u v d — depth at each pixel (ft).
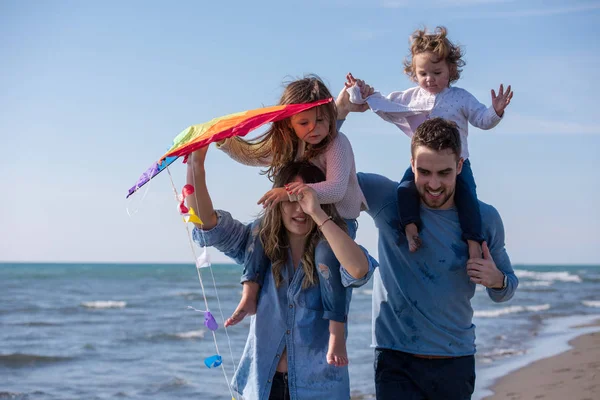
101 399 29.99
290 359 9.70
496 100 13.62
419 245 11.75
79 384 33.47
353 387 27.91
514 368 29.94
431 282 11.92
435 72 14.67
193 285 124.98
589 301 82.64
